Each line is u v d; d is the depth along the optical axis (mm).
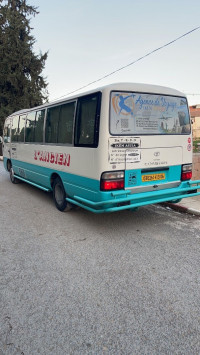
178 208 5816
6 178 11047
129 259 3652
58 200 6000
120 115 4078
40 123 6398
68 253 3861
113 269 3393
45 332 2344
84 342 2229
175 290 2928
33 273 3322
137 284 3051
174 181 4758
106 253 3844
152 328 2369
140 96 4273
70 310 2623
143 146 4305
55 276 3246
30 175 7504
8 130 9453
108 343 2213
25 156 7648
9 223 5238
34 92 22016
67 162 5086
